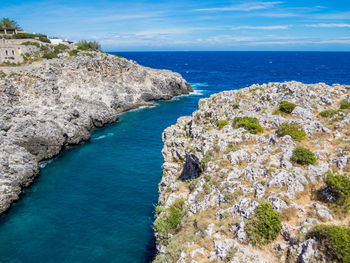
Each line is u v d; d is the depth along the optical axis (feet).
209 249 52.21
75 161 156.87
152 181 130.62
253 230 49.75
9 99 174.81
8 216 102.63
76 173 140.46
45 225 96.73
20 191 118.93
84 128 195.11
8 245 85.92
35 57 247.29
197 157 81.20
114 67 285.84
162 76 350.64
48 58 245.65
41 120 167.53
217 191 65.72
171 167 101.81
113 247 84.94
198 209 66.03
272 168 62.54
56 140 163.43
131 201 112.37
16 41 265.34
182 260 51.98
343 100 84.28
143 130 219.20
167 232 67.97
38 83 199.11
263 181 60.08
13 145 135.85
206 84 439.22
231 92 111.24
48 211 105.60
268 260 45.65
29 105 184.55
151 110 287.69
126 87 294.66
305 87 96.02
